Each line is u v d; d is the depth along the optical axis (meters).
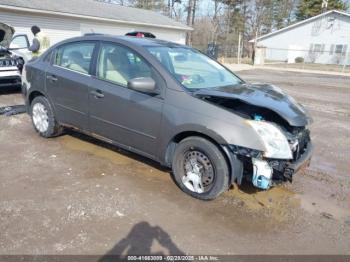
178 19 46.78
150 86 3.68
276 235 3.11
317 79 19.50
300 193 3.97
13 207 3.33
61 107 4.90
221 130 3.36
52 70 4.95
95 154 4.79
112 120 4.25
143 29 24.52
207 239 3.00
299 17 53.84
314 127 7.23
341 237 3.13
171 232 3.07
